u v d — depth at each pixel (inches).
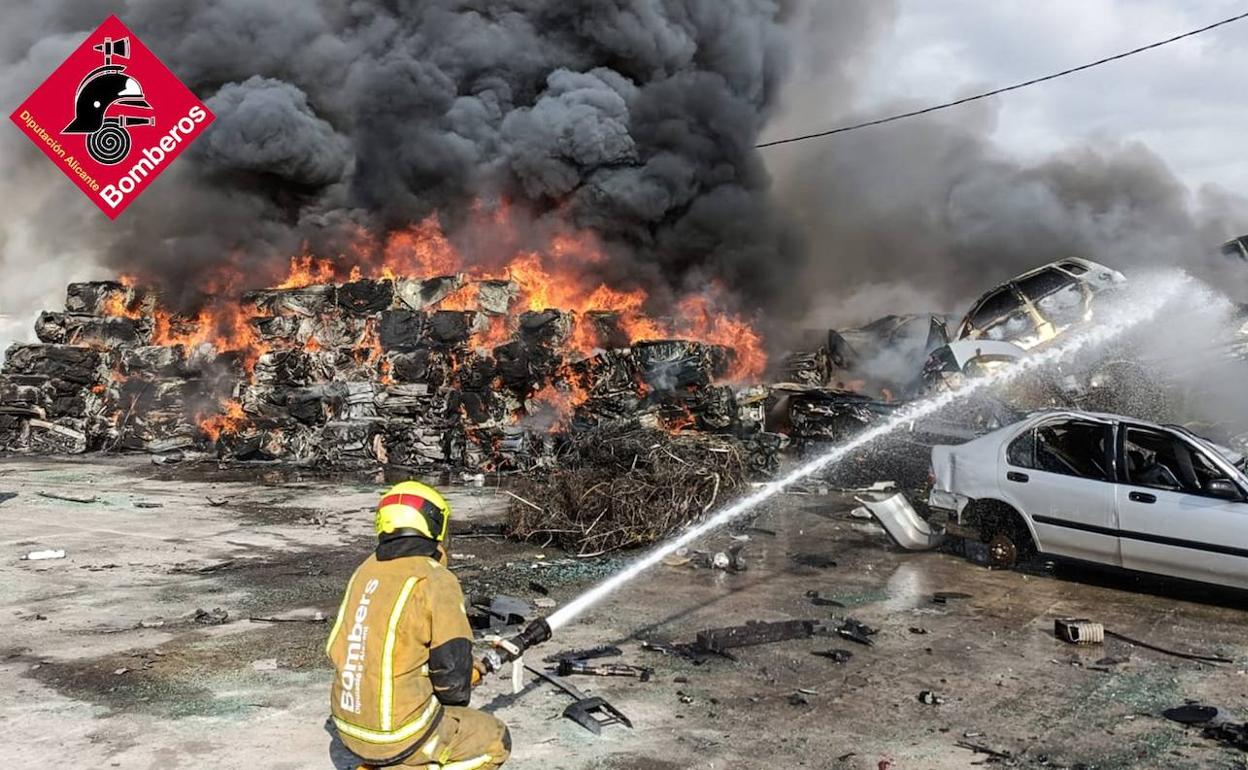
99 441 686.5
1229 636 229.5
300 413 625.9
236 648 217.2
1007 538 299.4
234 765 153.2
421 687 107.8
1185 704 183.5
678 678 197.5
